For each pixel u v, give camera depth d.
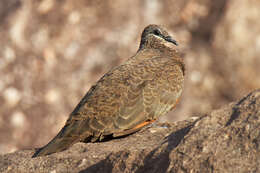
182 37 19.00
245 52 18.66
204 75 18.42
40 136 16.80
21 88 17.52
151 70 7.83
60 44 18.52
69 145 6.92
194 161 5.02
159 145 5.61
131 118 7.31
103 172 5.70
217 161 4.93
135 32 18.84
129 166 5.43
